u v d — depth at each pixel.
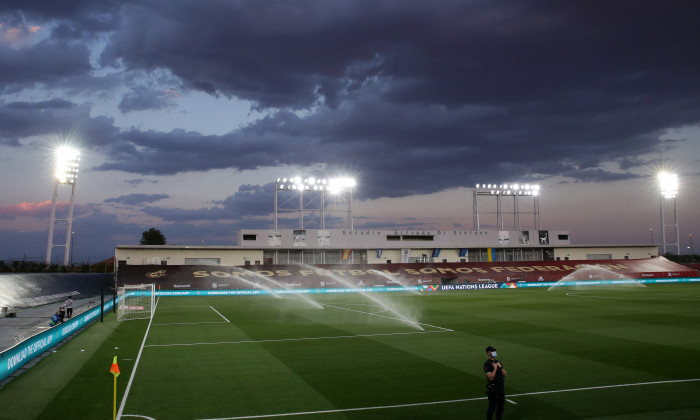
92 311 33.06
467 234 86.12
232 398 14.45
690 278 82.12
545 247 89.50
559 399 14.16
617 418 12.48
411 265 78.00
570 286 74.50
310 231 79.12
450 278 76.19
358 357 20.45
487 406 13.56
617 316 34.19
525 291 64.94
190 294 63.78
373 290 69.19
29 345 19.38
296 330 28.69
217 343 24.19
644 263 85.69
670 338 24.67
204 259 74.19
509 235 87.94
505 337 25.52
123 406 13.69
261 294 64.94
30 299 45.03
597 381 16.19
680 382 16.00
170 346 23.39
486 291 66.69
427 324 31.05
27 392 15.12
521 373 17.36
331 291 67.81
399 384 15.96
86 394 14.91
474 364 18.97
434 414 12.90
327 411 13.20
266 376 17.16
